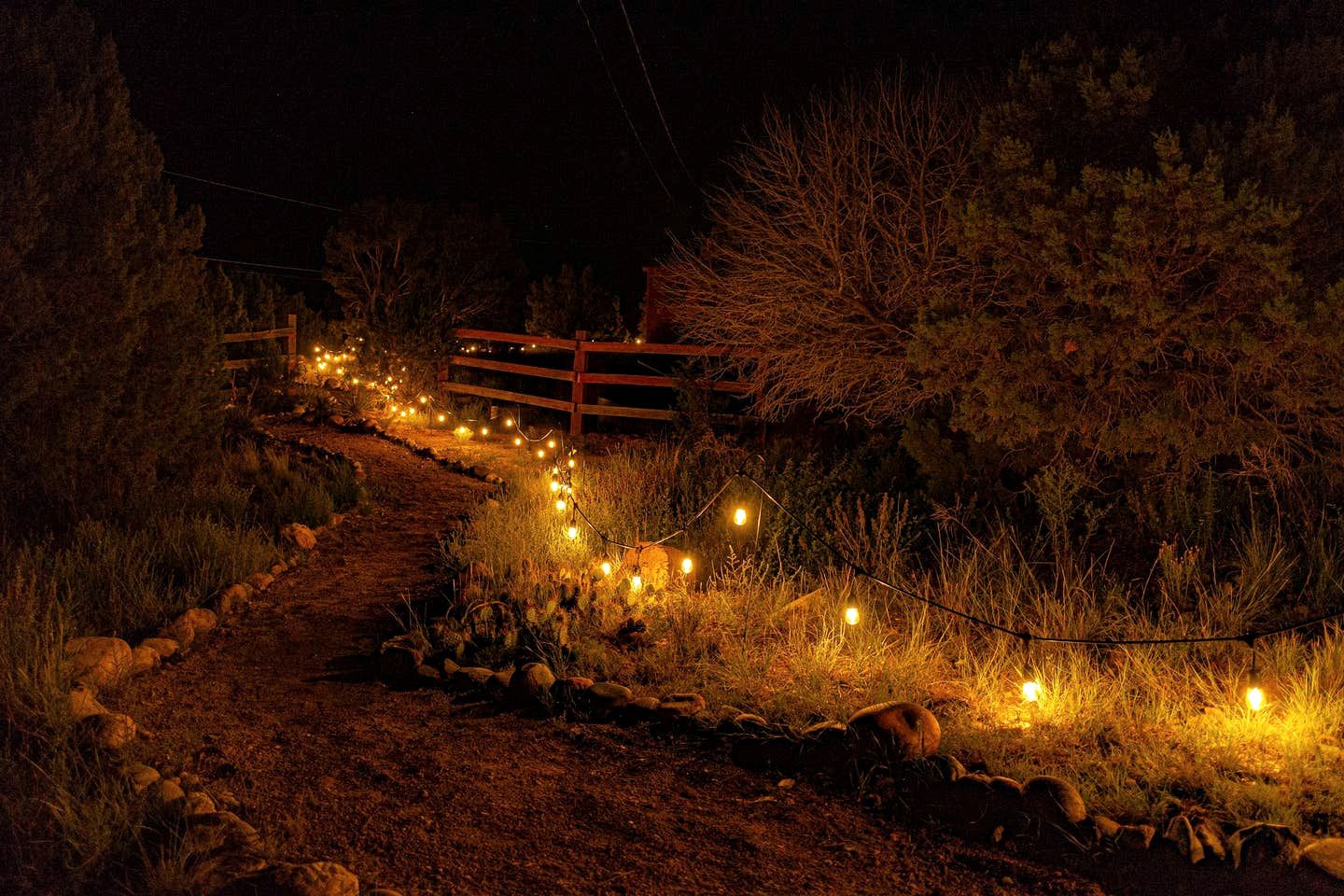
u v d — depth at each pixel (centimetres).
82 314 719
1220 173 587
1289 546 642
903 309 916
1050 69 699
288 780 432
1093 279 636
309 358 2019
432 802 416
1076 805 383
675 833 394
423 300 1636
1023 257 665
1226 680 508
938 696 521
